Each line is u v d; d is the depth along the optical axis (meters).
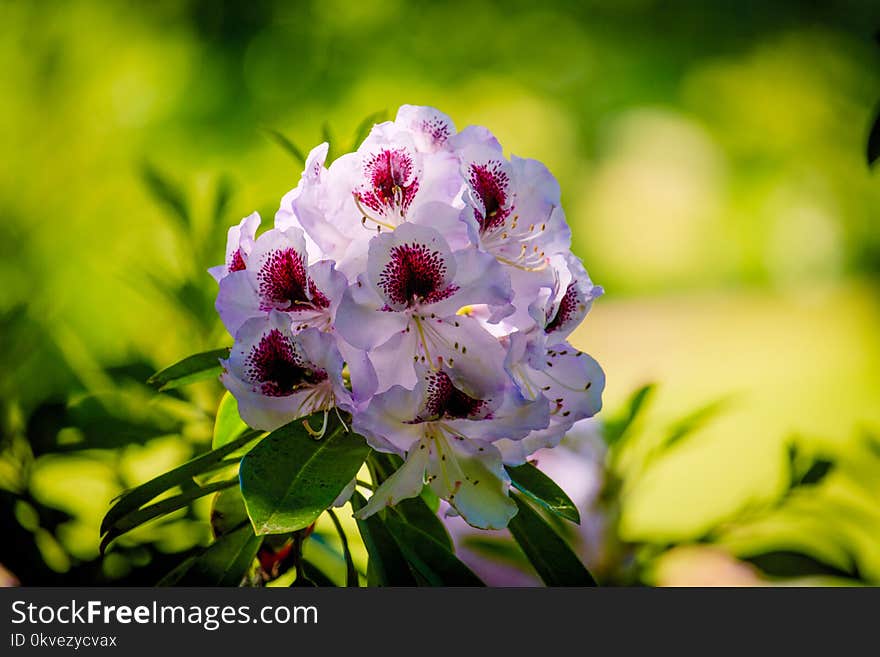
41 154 2.21
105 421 1.21
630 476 1.30
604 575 1.29
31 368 1.32
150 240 2.00
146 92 2.73
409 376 1.04
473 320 1.04
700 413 1.28
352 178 1.05
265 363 1.04
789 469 1.27
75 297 1.93
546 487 1.08
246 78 3.22
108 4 2.67
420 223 1.05
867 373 3.38
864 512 1.27
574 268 1.08
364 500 1.08
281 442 1.03
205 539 1.21
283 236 1.04
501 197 1.06
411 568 1.06
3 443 1.21
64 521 1.20
